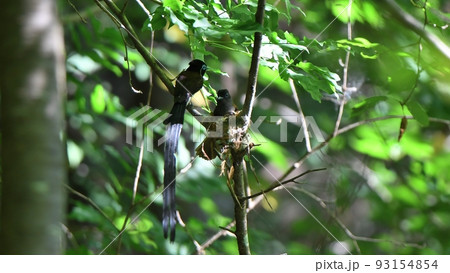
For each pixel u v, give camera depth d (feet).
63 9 43.21
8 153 13.64
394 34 37.32
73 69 39.91
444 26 29.22
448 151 49.52
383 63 33.91
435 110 43.57
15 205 13.48
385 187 49.70
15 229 13.47
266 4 27.14
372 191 50.19
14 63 13.84
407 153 47.73
